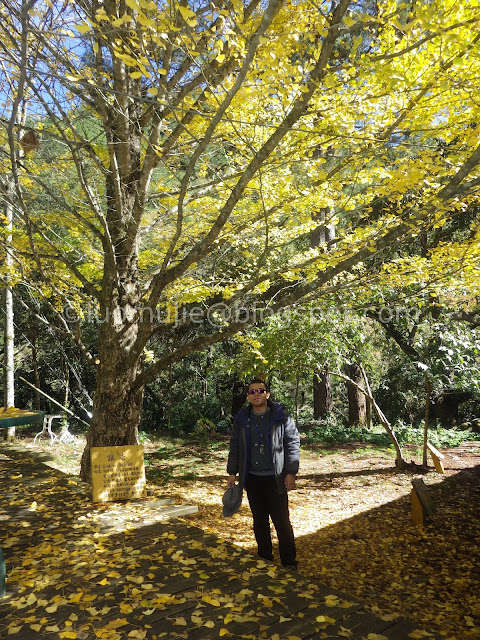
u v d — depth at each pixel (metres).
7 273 7.13
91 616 2.72
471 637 3.47
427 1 3.59
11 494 5.32
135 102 5.86
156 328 6.05
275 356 9.52
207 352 18.11
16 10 3.64
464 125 4.78
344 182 5.86
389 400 16.75
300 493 8.19
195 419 17.67
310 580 3.24
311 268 7.76
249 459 3.89
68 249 8.12
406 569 5.00
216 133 5.59
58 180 6.39
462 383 9.44
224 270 10.47
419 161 3.93
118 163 6.08
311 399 22.34
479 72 4.19
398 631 2.62
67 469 8.82
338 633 2.56
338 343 9.20
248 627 2.61
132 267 6.20
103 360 5.95
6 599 2.94
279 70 3.48
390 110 4.93
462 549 5.50
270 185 6.14
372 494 7.92
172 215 7.02
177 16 3.90
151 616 2.73
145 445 13.59
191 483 8.90
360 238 6.04
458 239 13.78
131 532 4.08
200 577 3.22
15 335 17.89
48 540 3.91
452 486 8.08
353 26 3.52
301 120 5.23
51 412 18.03
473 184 3.90
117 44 3.77
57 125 4.20
